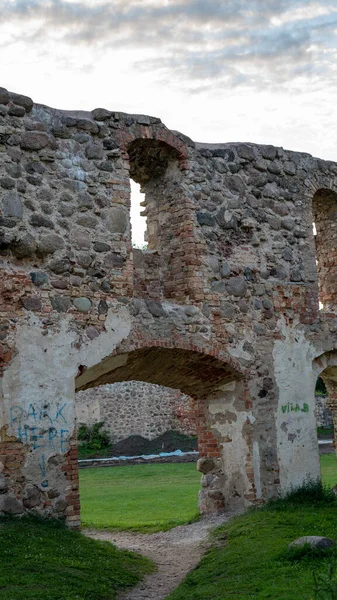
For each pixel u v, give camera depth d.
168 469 20.73
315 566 7.13
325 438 26.84
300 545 7.67
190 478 18.56
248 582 7.01
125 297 10.48
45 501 9.35
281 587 6.48
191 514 12.71
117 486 17.66
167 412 26.95
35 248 9.80
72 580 7.19
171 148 11.36
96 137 10.60
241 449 11.71
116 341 10.30
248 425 11.64
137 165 11.81
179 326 10.98
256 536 9.20
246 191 12.17
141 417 26.62
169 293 11.55
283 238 12.55
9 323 9.45
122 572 8.20
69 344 9.89
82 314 10.06
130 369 11.12
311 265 12.88
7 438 9.20
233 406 11.87
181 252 11.41
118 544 10.45
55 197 10.09
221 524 10.81
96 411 26.56
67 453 9.62
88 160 10.46
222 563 8.18
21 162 9.89
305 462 12.17
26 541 8.12
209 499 11.86
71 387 9.82
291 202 12.80
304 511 10.55
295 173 12.95
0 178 9.68
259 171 12.43
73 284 10.06
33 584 6.71
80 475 20.36
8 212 9.66
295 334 12.45
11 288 9.54
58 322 9.84
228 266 11.71
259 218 12.27
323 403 29.75
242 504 11.60
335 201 13.98
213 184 11.77
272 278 12.28
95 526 11.84
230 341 11.54
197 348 11.11
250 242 12.09
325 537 7.79
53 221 10.02
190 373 11.80
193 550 9.66
